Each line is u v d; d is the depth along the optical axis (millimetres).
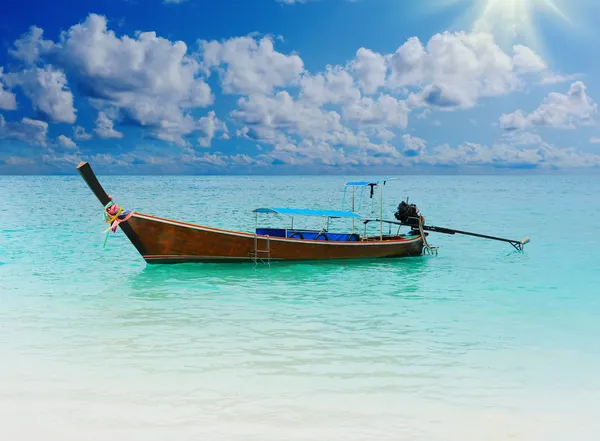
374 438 7797
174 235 20281
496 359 11133
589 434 8008
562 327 13555
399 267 22422
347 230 39469
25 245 28484
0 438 7723
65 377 10000
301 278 19688
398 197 90625
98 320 13914
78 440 7688
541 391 9539
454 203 70938
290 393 9320
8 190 103500
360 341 12273
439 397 9227
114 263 22844
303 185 159375
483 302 16234
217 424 8180
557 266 23156
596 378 10148
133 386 9578
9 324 13492
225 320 14000
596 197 85312
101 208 55312
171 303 15828
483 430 8078
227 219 45188
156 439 7715
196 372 10281
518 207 62281
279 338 12461
